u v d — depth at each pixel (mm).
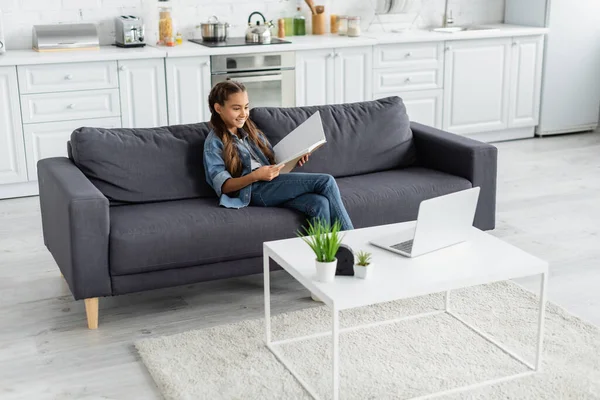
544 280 2789
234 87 3533
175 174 3641
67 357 3035
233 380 2822
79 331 3252
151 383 2846
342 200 3609
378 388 2760
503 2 6629
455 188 3822
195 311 3426
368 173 4055
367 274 2643
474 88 6176
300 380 2805
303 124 3643
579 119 6609
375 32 6289
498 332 3166
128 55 5066
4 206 4922
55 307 3480
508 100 6328
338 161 3971
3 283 3740
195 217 3334
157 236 3205
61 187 3211
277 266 3484
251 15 5715
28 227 4527
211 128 3672
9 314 3412
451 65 6047
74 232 3086
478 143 3914
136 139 3635
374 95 5863
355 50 5699
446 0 6332
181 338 3129
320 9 6023
